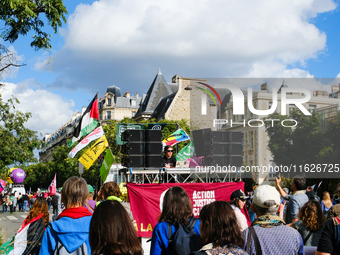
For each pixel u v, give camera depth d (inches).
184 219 140.3
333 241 128.8
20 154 748.6
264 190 132.7
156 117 2486.5
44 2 320.5
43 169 3752.5
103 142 543.2
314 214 178.1
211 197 309.7
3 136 719.1
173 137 517.3
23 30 332.8
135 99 4010.8
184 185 305.3
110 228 101.7
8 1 301.4
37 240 165.2
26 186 4704.7
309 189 271.7
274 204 130.9
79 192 131.6
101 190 230.2
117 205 106.0
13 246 165.0
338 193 180.5
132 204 295.0
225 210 108.1
